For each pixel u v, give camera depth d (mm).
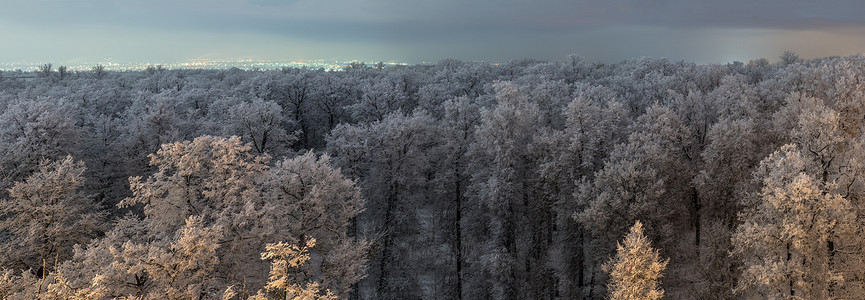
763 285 27641
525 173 47344
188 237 21406
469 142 50719
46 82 95188
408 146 48375
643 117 46000
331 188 31812
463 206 50281
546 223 49000
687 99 48656
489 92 68938
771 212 27359
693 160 44844
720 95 48656
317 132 75125
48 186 31312
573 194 40219
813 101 38875
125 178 47312
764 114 49406
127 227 27609
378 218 46969
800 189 24547
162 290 21734
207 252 22344
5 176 39188
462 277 45125
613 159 40125
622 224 38094
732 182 41031
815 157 30109
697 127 47500
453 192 51094
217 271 26031
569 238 44562
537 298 41500
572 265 43062
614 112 45812
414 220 48844
